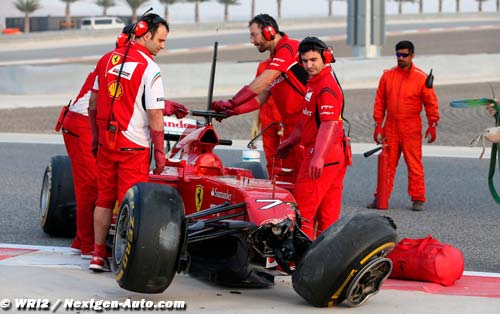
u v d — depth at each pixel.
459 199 33.19
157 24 19.52
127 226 16.95
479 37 159.62
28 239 24.88
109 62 19.36
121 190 19.48
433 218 29.45
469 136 52.06
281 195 18.61
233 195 18.70
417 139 30.83
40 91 75.38
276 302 17.84
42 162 40.88
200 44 150.25
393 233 16.86
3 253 22.56
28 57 130.75
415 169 30.77
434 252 19.84
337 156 20.17
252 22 23.47
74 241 22.94
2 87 76.25
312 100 20.12
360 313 16.98
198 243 19.91
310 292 16.86
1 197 31.81
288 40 23.39
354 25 86.31
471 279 20.78
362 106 65.56
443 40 151.88
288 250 17.86
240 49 134.12
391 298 18.30
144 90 19.16
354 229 16.64
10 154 43.44
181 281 19.62
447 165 41.56
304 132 20.55
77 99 21.83
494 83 81.12
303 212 20.11
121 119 19.19
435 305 17.78
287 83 23.50
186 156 21.47
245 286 19.19
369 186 35.94
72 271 20.28
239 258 18.47
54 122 58.69
